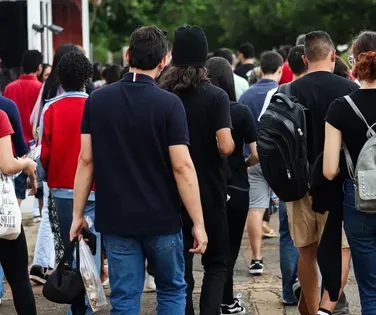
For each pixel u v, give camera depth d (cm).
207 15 3344
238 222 725
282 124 632
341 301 760
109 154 544
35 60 1100
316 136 657
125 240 548
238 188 712
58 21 1598
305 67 757
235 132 707
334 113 571
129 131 541
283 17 3175
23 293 626
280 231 793
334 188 602
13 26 1362
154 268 561
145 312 783
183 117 546
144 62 551
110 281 560
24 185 845
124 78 555
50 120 673
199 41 632
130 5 2908
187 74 630
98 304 580
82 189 561
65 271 579
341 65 757
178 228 551
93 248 591
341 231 612
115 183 542
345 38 3105
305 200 673
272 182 641
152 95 545
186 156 543
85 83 683
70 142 671
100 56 2939
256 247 936
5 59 1362
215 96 630
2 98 694
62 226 683
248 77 1355
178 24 3073
